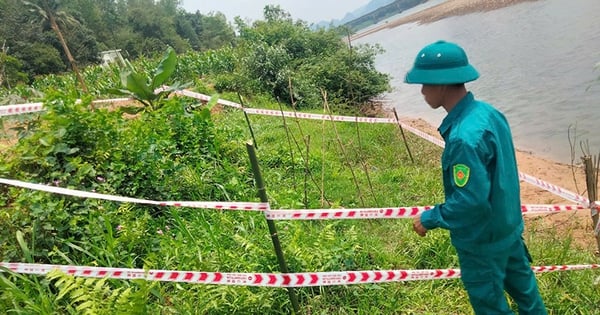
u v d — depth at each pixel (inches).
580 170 243.3
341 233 152.6
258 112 255.1
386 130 320.2
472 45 745.0
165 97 241.0
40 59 1615.4
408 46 1127.0
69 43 1786.4
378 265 134.9
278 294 115.3
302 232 135.6
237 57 660.7
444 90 79.8
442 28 1263.5
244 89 473.7
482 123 75.4
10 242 125.9
